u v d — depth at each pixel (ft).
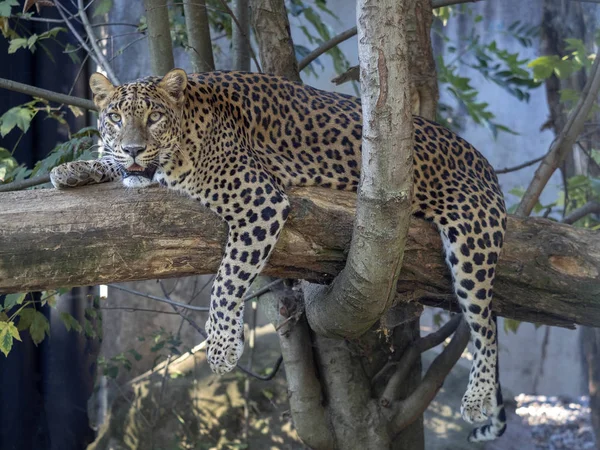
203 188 22.21
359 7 17.71
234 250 21.83
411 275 23.98
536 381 63.46
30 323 28.63
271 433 42.06
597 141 41.32
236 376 43.60
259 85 25.02
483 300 23.77
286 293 29.55
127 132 21.22
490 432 26.99
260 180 22.33
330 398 30.40
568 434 53.26
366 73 18.04
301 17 60.95
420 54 29.89
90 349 40.63
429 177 24.76
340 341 30.40
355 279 20.92
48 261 20.66
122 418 42.63
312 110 25.25
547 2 45.24
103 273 21.17
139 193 21.98
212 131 22.62
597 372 45.21
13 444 38.32
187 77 23.34
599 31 42.80
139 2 44.68
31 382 38.88
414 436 31.58
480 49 48.14
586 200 39.40
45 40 39.52
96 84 22.66
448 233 23.86
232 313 21.88
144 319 51.31
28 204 21.29
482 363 24.23
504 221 24.57
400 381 30.14
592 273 24.14
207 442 41.91
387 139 18.52
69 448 40.19
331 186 24.40
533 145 63.77
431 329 58.08
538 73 35.65
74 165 22.26
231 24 37.01
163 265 21.75
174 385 43.47
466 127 62.54
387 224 19.62
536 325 35.94
